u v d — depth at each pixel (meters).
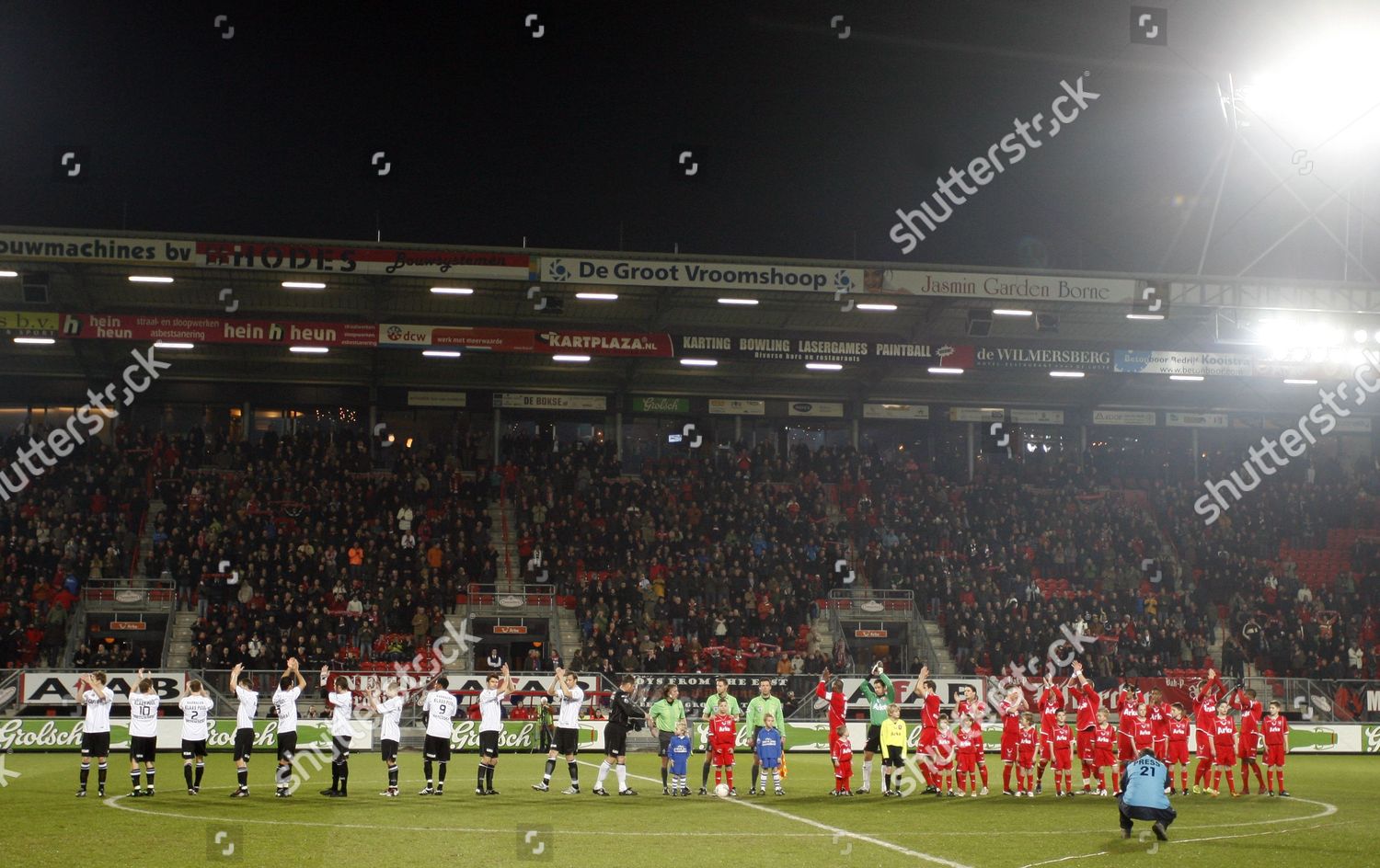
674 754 25.11
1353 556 52.97
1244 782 27.22
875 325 47.50
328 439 50.72
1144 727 26.55
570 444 52.44
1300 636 48.12
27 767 30.66
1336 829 20.16
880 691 26.66
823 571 49.12
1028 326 47.78
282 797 23.16
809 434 56.62
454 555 46.88
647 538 49.59
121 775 28.20
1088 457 57.84
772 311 45.72
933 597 48.88
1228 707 27.42
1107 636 47.53
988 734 40.72
